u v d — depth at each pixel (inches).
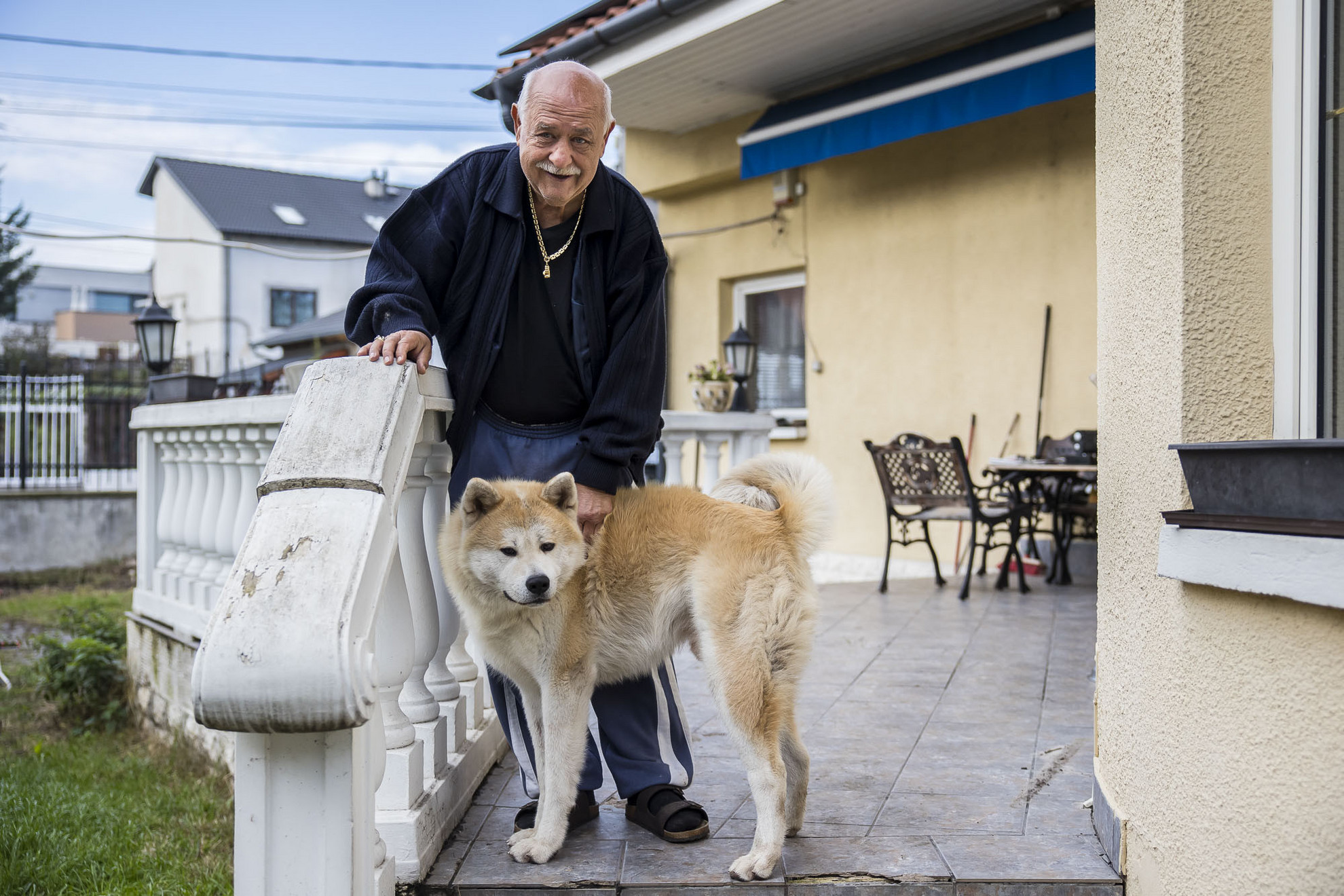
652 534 101.4
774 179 362.0
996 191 298.8
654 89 326.0
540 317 105.0
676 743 108.7
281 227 1216.2
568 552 96.8
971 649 195.0
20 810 158.1
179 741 200.5
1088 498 274.5
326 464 81.6
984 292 302.8
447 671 117.4
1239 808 75.0
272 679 68.1
